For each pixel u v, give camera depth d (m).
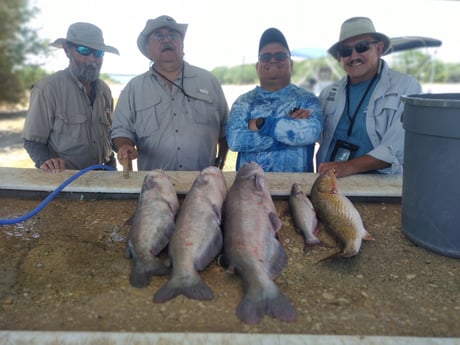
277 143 3.18
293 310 1.63
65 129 3.69
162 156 3.69
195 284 1.77
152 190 2.29
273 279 1.93
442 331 1.60
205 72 3.84
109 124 4.20
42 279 1.92
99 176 3.03
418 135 2.07
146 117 3.63
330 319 1.66
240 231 1.99
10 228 2.42
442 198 2.02
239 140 3.19
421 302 1.78
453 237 2.04
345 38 3.25
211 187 2.29
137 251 2.01
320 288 1.88
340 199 2.35
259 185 2.26
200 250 1.95
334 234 2.29
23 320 1.64
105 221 2.51
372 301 1.78
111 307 1.72
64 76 3.72
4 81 15.00
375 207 2.72
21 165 7.95
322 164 3.08
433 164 2.01
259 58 3.32
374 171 3.28
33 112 3.56
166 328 1.60
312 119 3.13
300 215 2.39
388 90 3.21
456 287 1.88
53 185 2.84
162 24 3.48
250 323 1.61
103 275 1.96
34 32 15.21
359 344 1.46
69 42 3.64
